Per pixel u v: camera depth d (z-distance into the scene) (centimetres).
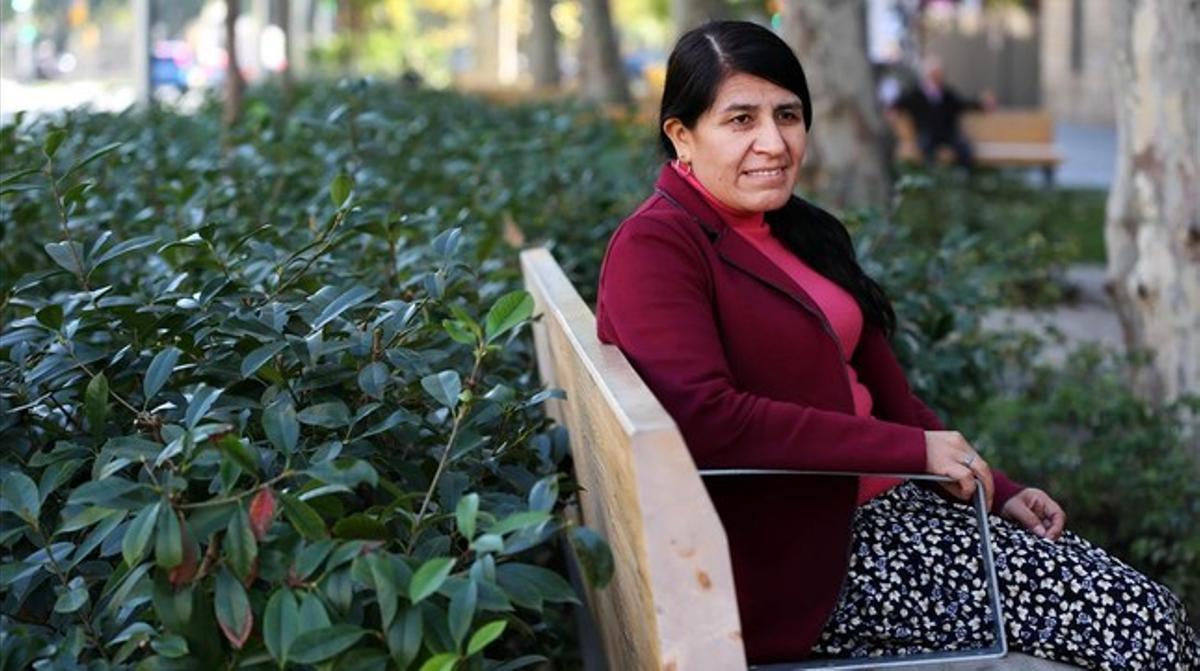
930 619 330
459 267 425
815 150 1167
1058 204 1767
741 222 349
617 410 279
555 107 1353
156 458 309
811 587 327
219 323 358
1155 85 645
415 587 271
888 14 2806
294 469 314
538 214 677
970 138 1922
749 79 339
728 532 330
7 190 420
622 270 333
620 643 346
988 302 645
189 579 284
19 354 370
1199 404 607
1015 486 370
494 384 395
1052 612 329
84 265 399
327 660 277
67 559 326
